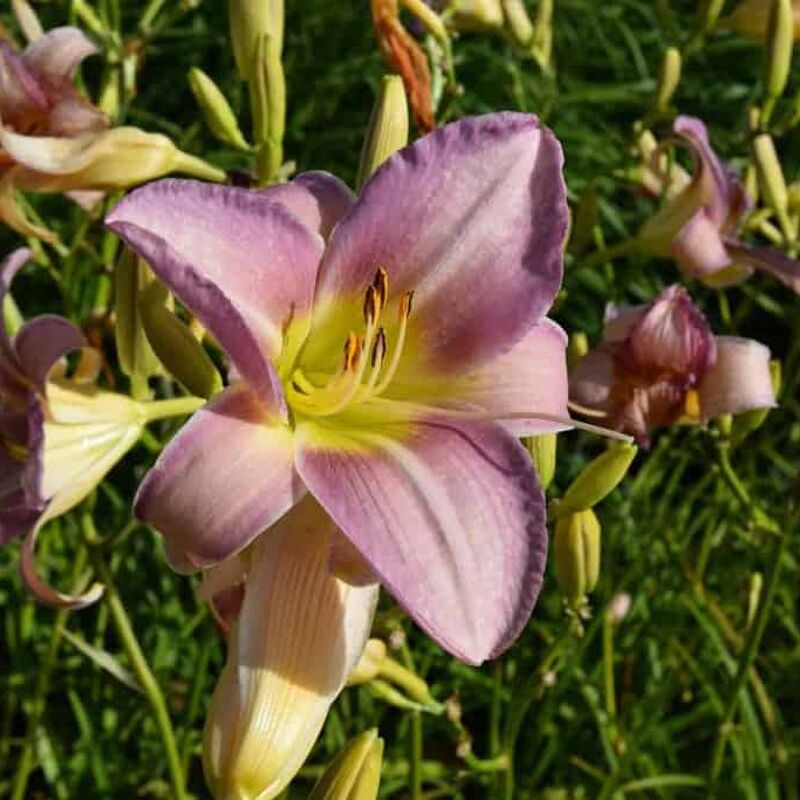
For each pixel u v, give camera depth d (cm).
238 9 62
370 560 48
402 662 72
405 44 66
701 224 71
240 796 49
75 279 87
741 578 90
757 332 121
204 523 47
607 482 62
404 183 53
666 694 80
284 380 53
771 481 98
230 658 50
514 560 49
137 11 118
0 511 53
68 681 82
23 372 52
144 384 59
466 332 53
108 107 74
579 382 68
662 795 82
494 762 70
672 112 76
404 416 52
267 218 51
